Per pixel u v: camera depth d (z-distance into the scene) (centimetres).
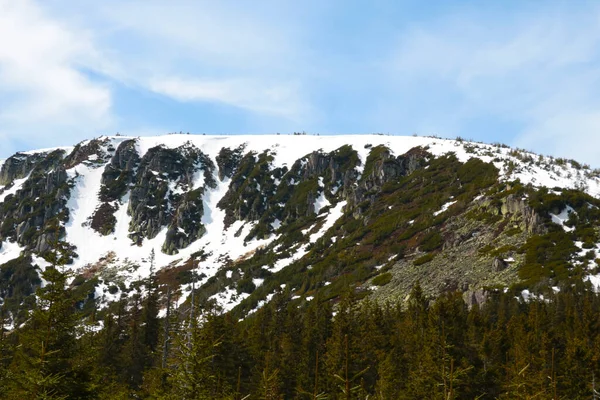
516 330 6688
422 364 4406
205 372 2583
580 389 4847
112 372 5500
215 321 5128
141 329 7838
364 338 6169
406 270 13012
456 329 4806
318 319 7456
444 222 15250
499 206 13950
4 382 2228
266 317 8850
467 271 11400
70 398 2336
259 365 6150
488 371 4406
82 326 2419
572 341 5647
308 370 5947
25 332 2281
